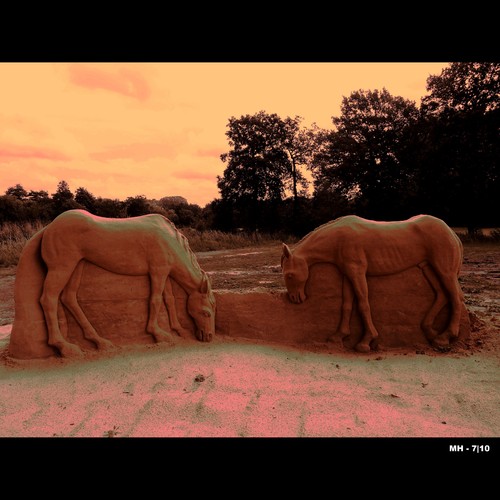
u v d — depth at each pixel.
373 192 27.08
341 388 3.74
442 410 3.36
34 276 4.58
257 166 32.34
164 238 4.76
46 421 3.28
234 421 3.20
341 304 4.82
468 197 19.59
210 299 4.90
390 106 26.88
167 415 3.31
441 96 20.38
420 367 4.20
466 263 11.93
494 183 19.02
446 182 19.95
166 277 4.75
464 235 19.00
